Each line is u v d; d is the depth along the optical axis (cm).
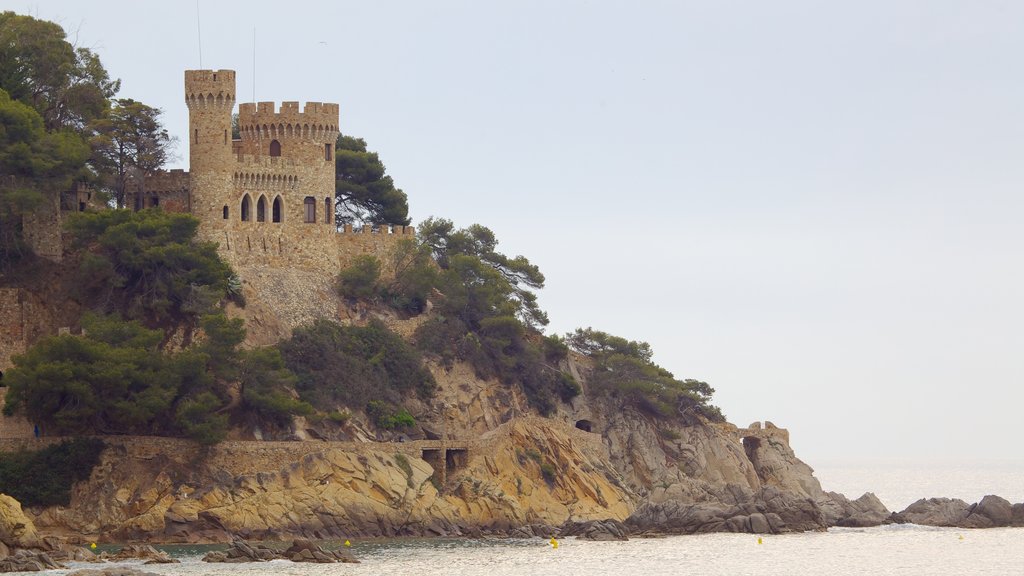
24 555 19688
